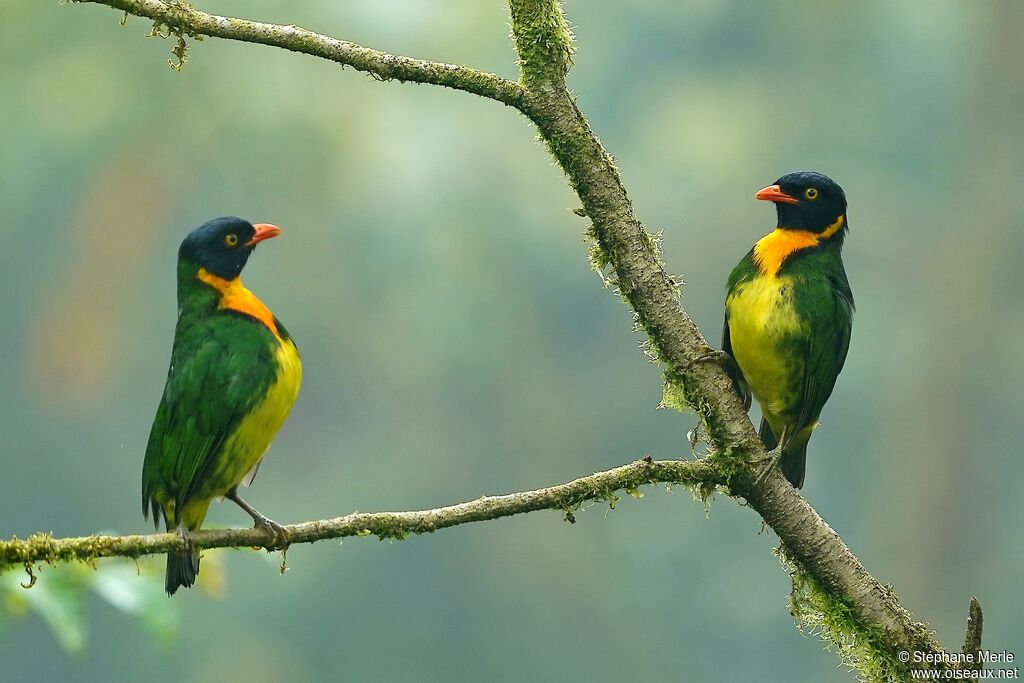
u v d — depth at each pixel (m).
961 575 22.02
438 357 22.53
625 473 5.16
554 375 22.66
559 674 21.00
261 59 20.61
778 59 23.56
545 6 5.34
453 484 22.34
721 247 22.12
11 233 21.97
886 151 23.66
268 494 22.55
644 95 23.22
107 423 23.27
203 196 21.48
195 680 20.34
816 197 6.44
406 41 20.66
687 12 23.12
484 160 22.28
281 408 5.82
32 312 22.62
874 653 5.22
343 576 21.39
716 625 21.23
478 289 22.38
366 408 22.92
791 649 20.94
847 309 6.40
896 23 23.53
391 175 21.92
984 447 22.42
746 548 21.36
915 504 22.16
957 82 23.70
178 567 5.74
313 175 21.27
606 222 5.39
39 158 20.89
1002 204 23.05
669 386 5.44
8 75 19.81
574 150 5.37
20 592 5.64
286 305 22.64
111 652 20.55
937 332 22.64
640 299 5.40
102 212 21.44
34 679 20.58
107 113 20.31
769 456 5.30
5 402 22.92
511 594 21.38
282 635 20.84
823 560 5.27
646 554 21.55
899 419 22.53
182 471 5.73
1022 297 22.78
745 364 6.41
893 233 23.39
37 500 22.97
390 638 21.17
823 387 6.36
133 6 5.17
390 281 22.62
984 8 23.53
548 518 21.80
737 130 22.72
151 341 23.08
